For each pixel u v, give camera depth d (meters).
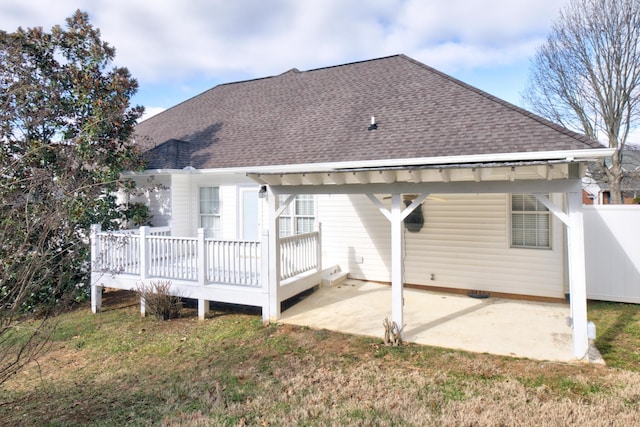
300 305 8.83
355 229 11.13
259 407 4.59
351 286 10.45
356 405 4.56
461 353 6.10
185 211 12.34
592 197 27.62
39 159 9.30
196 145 13.05
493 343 6.47
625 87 20.08
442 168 5.63
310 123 11.94
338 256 11.38
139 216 11.66
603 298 9.11
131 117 11.32
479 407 4.40
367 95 12.19
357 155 9.55
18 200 6.79
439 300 9.23
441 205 10.12
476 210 9.72
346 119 11.37
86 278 9.37
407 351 6.23
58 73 10.25
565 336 6.73
